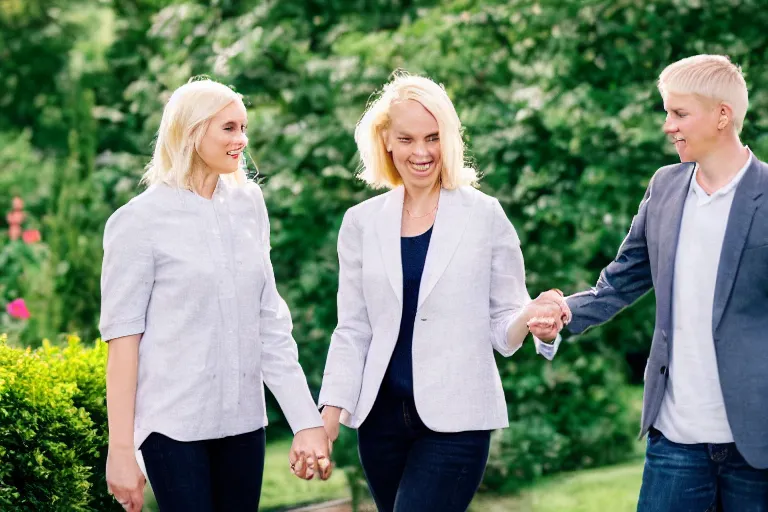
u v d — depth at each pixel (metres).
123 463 4.14
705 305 4.30
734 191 4.31
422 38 8.79
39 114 16.77
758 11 8.56
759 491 4.30
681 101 4.32
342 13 9.78
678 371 4.36
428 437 4.43
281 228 8.66
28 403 4.88
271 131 8.67
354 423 4.54
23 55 16.75
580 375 8.48
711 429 4.30
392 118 4.45
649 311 8.62
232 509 4.36
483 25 8.75
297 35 9.41
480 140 8.27
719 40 8.56
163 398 4.15
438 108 4.41
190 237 4.22
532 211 8.20
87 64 12.12
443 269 4.41
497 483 8.18
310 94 8.85
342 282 4.64
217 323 4.21
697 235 4.34
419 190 4.54
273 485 8.12
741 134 8.47
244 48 8.84
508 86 8.62
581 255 8.30
